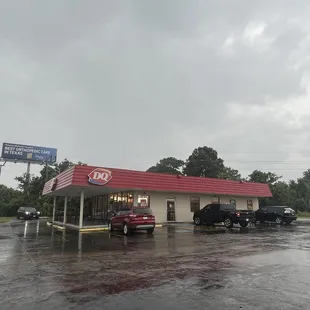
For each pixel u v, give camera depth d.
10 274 7.35
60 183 23.89
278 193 51.19
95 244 13.10
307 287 6.12
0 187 67.56
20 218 41.28
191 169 80.69
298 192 65.06
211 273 7.37
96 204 34.47
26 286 6.26
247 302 5.22
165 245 12.64
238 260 9.09
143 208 18.09
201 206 30.06
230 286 6.21
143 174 24.69
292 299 5.37
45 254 10.42
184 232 18.53
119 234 17.62
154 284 6.39
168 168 88.25
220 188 29.56
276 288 6.05
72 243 13.51
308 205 59.75
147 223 17.75
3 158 67.31
